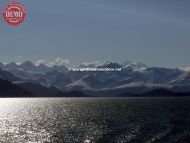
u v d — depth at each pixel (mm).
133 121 153875
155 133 107000
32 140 101375
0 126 143750
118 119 167125
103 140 94438
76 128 128750
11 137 108312
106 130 118500
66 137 104062
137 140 93000
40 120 172375
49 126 140625
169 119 161375
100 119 169625
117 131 114688
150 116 183375
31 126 142750
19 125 147875
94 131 116438
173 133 106500
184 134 103938
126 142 89875
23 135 112688
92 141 93562
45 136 108688
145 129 118938
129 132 110875
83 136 104438
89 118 177625
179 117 173250
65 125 142500
